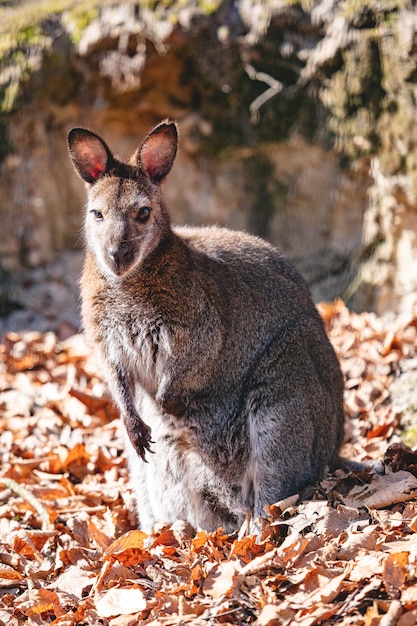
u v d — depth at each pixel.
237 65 13.34
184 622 6.52
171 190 14.22
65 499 9.52
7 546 8.52
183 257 8.34
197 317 8.26
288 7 12.88
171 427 8.53
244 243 9.10
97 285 8.38
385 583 6.46
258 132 13.56
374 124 12.78
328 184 13.52
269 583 6.83
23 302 14.31
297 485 8.24
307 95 13.19
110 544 8.34
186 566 7.46
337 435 8.83
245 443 8.40
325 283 13.64
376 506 7.74
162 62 13.44
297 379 8.31
